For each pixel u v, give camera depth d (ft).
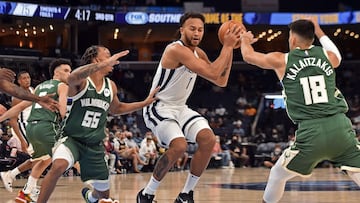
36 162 20.17
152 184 15.80
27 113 21.91
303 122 13.91
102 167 15.53
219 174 42.22
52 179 14.66
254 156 57.21
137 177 38.88
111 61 13.82
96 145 15.42
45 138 18.81
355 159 13.82
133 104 15.98
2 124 43.21
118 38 88.28
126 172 45.50
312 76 13.96
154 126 15.93
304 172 14.07
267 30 83.92
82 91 14.80
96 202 16.56
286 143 57.67
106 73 15.23
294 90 14.02
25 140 21.94
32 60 71.77
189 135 15.84
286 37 89.97
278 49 92.17
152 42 90.74
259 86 83.66
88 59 15.33
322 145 13.62
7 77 13.97
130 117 61.16
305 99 13.88
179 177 38.11
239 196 23.49
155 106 16.08
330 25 79.97
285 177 14.29
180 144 15.37
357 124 64.80
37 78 68.90
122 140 46.01
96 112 15.05
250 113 71.41
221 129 65.46
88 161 15.34
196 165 15.81
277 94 71.97
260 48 92.32
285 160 14.03
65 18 68.80
